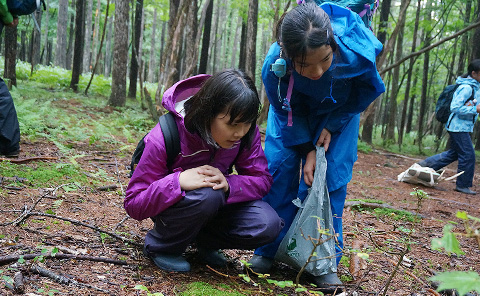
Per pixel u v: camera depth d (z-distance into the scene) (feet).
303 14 6.31
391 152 39.34
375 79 7.35
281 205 8.44
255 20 39.45
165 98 7.12
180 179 6.85
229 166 7.69
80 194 11.57
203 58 45.32
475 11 42.24
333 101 7.34
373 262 9.62
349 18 7.20
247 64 39.73
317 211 7.56
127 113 28.86
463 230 14.05
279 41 6.87
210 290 6.71
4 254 7.00
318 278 7.72
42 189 11.37
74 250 7.66
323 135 7.92
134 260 7.75
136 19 43.96
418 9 42.16
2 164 12.65
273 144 8.48
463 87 20.88
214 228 7.70
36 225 8.68
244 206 7.51
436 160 22.31
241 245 7.51
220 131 6.50
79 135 18.88
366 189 19.54
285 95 7.58
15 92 24.86
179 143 7.13
